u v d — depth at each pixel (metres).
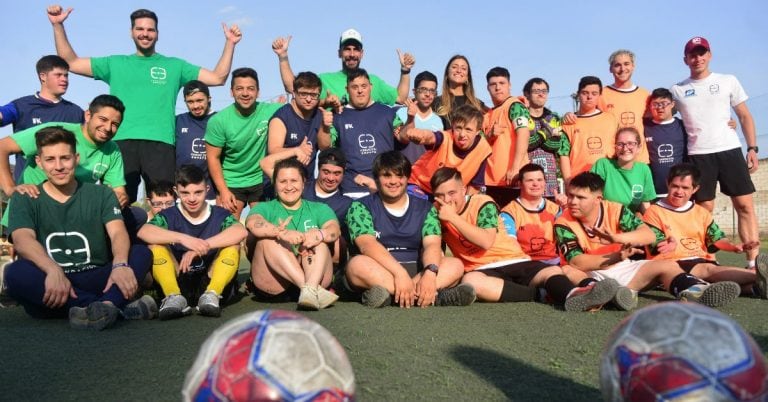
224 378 1.41
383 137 5.57
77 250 3.95
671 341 1.46
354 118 5.54
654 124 6.19
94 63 5.83
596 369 2.44
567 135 6.15
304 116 5.56
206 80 6.29
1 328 3.56
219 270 4.11
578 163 6.02
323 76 6.63
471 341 2.96
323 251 4.23
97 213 3.95
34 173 4.60
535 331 3.20
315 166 5.68
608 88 6.33
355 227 4.50
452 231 4.68
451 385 2.24
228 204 5.70
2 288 4.93
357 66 6.62
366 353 2.72
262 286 4.54
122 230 3.96
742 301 4.20
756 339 2.93
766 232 17.30
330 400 1.43
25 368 2.56
